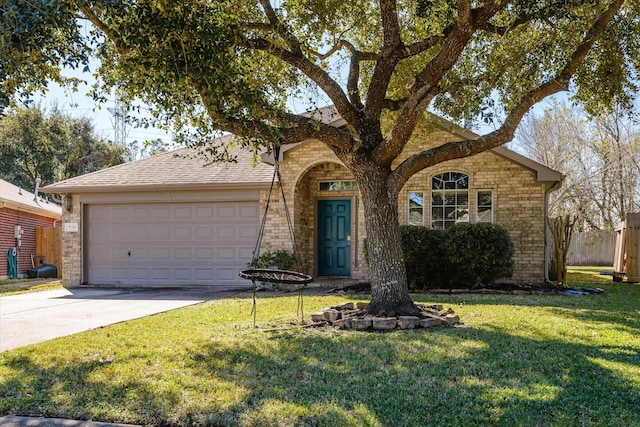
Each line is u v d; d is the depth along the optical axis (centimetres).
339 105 780
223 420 368
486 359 512
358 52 888
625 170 2505
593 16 820
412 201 1323
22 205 1930
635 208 2506
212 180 1399
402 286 747
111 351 584
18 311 955
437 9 835
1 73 534
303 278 755
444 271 1182
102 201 1487
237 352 559
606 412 368
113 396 425
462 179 1295
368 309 752
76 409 397
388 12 773
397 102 866
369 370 483
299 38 876
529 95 789
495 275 1152
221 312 864
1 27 473
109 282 1487
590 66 910
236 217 1410
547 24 841
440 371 472
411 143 1111
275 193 1361
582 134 2588
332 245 1440
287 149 1339
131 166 1591
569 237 1184
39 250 2056
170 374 482
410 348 561
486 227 1145
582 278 1583
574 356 520
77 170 3173
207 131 758
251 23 784
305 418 366
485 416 364
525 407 378
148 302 1071
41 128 3023
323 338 622
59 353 580
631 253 1402
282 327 704
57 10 499
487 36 894
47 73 682
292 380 457
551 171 1230
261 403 398
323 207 1448
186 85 613
